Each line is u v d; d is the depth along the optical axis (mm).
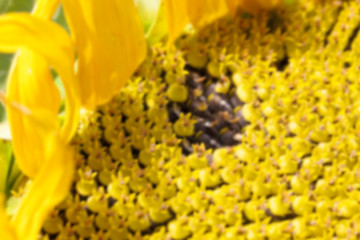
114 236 307
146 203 311
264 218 317
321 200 321
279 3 354
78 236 306
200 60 337
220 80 336
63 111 325
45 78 286
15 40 266
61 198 280
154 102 326
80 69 298
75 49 303
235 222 313
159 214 311
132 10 303
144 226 310
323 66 345
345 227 315
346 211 317
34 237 275
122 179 311
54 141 271
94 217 308
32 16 268
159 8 328
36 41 268
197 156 321
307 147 328
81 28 291
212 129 330
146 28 350
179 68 333
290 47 346
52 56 273
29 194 273
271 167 323
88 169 310
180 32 328
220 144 329
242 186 316
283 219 318
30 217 274
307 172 320
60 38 274
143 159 319
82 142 315
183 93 331
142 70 330
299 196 320
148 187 312
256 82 337
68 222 303
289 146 330
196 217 311
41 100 287
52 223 303
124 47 305
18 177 313
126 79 313
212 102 334
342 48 350
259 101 337
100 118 322
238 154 326
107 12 293
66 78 279
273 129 330
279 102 334
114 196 311
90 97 304
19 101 287
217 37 340
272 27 355
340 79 343
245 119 332
